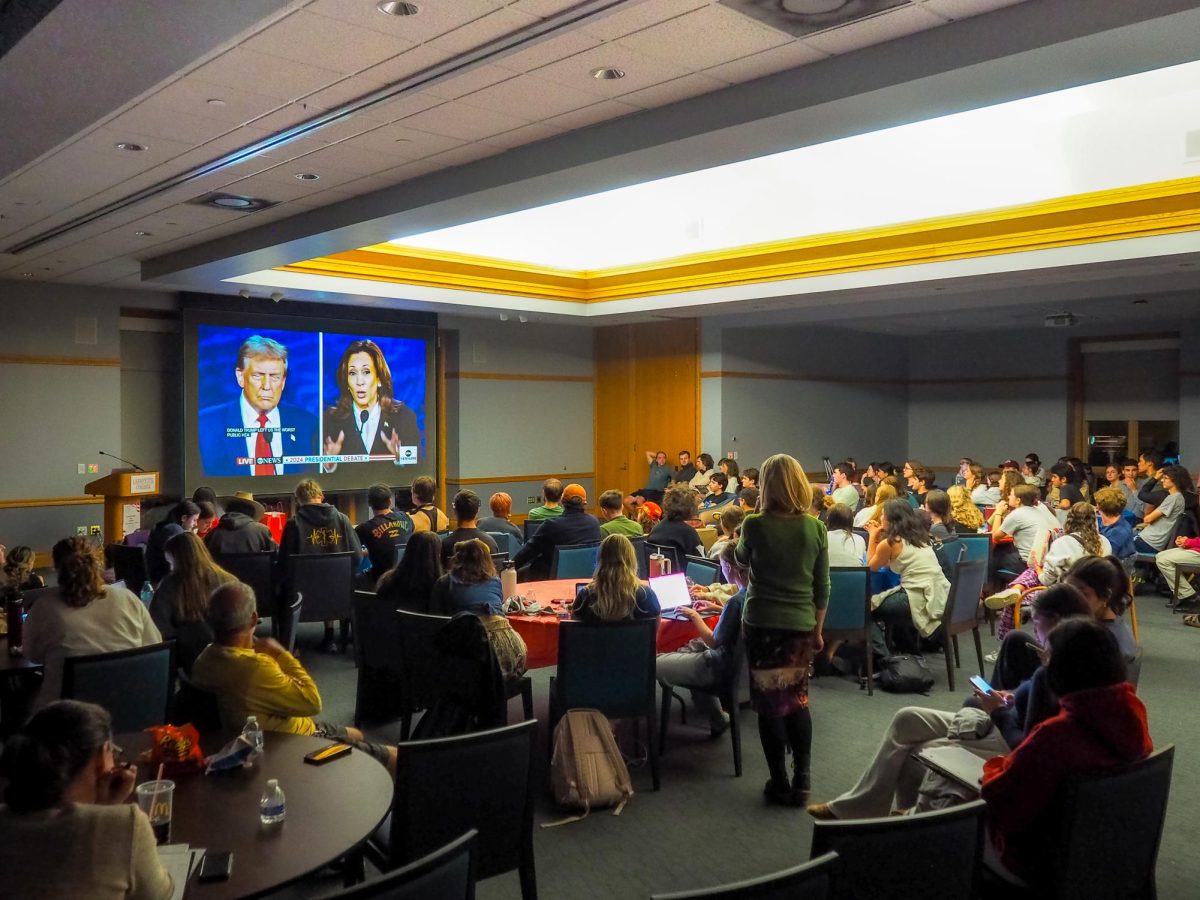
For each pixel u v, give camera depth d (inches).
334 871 124.5
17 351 390.3
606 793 154.5
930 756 116.8
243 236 303.9
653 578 189.9
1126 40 135.9
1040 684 112.7
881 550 235.3
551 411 572.7
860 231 372.8
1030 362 617.3
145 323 447.5
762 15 144.6
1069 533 225.0
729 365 536.4
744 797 160.2
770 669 153.6
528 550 256.4
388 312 487.2
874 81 158.1
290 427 455.2
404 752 98.3
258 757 105.4
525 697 173.9
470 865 76.6
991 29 144.2
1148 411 581.3
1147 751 95.7
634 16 144.3
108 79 156.9
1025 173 325.4
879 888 78.5
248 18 134.0
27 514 393.7
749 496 336.2
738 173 417.4
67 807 71.8
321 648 264.7
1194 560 315.9
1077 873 90.0
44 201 259.0
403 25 146.7
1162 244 299.0
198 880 77.5
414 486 291.3
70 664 131.5
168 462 460.8
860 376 625.6
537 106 187.6
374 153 219.3
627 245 473.1
